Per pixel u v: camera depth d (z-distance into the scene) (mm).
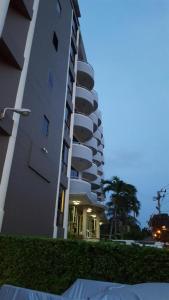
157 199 41625
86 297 4551
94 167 32375
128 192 54125
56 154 17859
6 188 11234
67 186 20500
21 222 12430
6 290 5238
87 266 7492
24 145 13086
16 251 8078
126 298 3840
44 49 16547
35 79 14766
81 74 28312
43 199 15312
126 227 53688
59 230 17594
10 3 13516
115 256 7441
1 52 12328
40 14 16078
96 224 34375
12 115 12320
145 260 7262
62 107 19672
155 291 3996
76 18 26453
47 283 7570
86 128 26203
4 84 12367
